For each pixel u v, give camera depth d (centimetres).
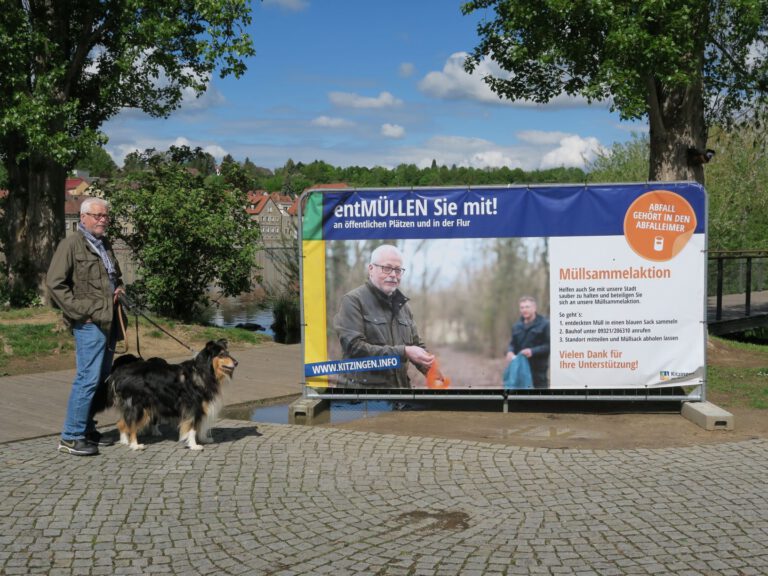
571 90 1406
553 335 809
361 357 830
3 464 609
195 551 440
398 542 454
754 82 1377
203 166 1802
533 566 417
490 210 805
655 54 1037
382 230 818
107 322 631
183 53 1866
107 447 665
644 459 632
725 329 1761
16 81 1548
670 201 792
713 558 425
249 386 974
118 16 1714
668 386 809
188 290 1680
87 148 1636
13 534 462
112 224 1641
